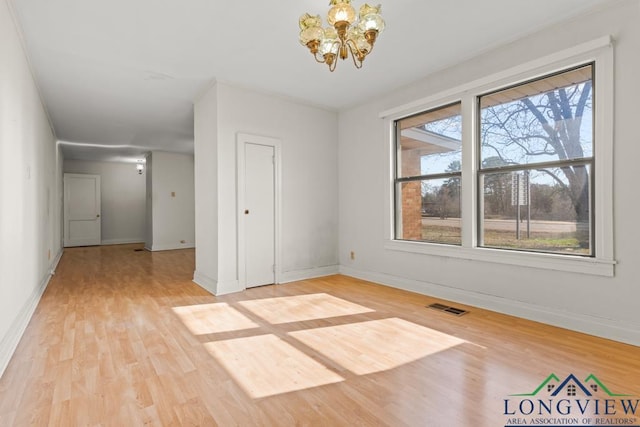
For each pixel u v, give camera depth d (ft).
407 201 13.37
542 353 7.32
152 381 6.25
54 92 13.42
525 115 9.73
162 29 9.05
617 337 7.86
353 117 15.57
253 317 9.91
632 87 7.64
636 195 7.61
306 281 14.73
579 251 8.70
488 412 5.28
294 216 14.89
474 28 9.07
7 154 7.72
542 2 7.93
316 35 6.63
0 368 6.47
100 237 30.09
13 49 8.29
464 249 11.05
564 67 8.72
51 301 11.65
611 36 7.85
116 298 12.04
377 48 10.17
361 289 13.24
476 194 10.87
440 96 11.66
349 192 15.85
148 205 27.20
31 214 10.97
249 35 9.41
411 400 5.62
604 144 8.02
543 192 9.37
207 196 13.52
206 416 5.21
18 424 4.97
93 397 5.70
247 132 13.35
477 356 7.23
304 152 15.23
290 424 5.02
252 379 6.33
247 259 13.42
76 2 7.81
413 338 8.25
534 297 9.39
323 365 6.89
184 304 11.27
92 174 29.91
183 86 13.17
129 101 14.69
